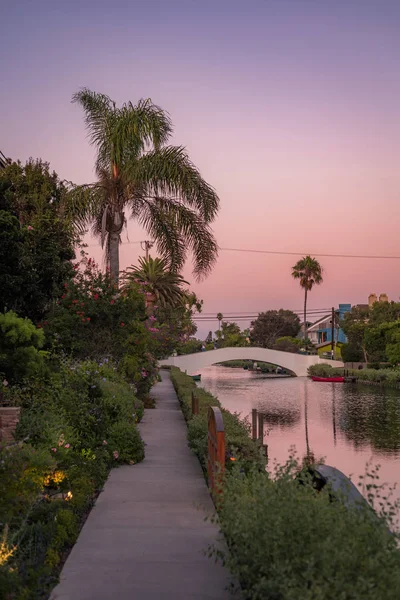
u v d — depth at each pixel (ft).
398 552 13.41
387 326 230.48
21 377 34.58
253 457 32.01
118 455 38.81
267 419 127.54
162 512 27.40
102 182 71.15
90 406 39.81
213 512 27.30
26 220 60.70
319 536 14.48
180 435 53.21
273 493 16.93
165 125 70.08
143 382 78.59
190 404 61.72
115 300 63.82
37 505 23.11
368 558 13.12
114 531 24.34
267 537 15.05
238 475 23.43
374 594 12.01
